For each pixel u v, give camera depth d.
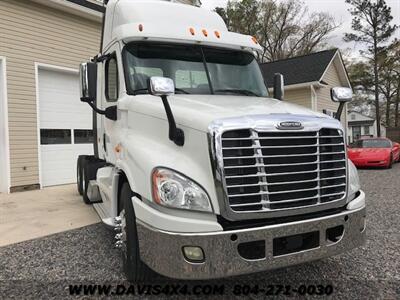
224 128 3.26
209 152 3.28
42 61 10.70
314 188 3.54
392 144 17.73
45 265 4.73
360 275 4.35
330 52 22.86
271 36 42.78
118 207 4.45
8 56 9.91
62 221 6.82
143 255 3.52
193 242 3.18
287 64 23.30
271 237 3.31
